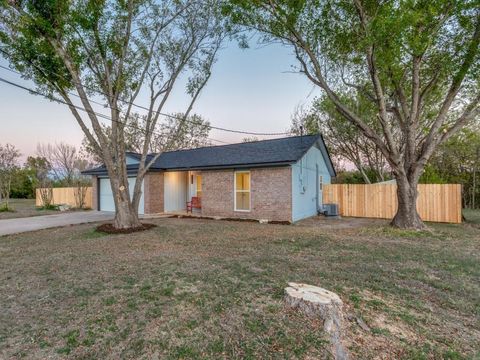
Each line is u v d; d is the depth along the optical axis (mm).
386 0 7148
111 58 8547
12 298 3527
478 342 2615
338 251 5734
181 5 9031
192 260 5039
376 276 4207
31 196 25203
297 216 10781
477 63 7641
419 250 5820
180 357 2350
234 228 8898
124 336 2641
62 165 22109
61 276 4293
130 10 8180
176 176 14688
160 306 3209
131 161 14875
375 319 2951
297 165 10906
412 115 8516
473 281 4090
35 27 6898
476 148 15062
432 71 8672
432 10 6684
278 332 2658
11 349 2471
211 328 2752
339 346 2496
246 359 2318
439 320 2986
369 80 9703
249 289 3631
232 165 11258
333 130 18250
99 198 15422
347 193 12844
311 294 3070
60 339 2613
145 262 4938
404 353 2434
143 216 12555
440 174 17062
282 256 5316
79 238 7402
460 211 9953
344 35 8031
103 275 4285
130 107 8922
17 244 6828
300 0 7344
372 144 17703
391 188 11680
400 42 6562
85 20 7109
